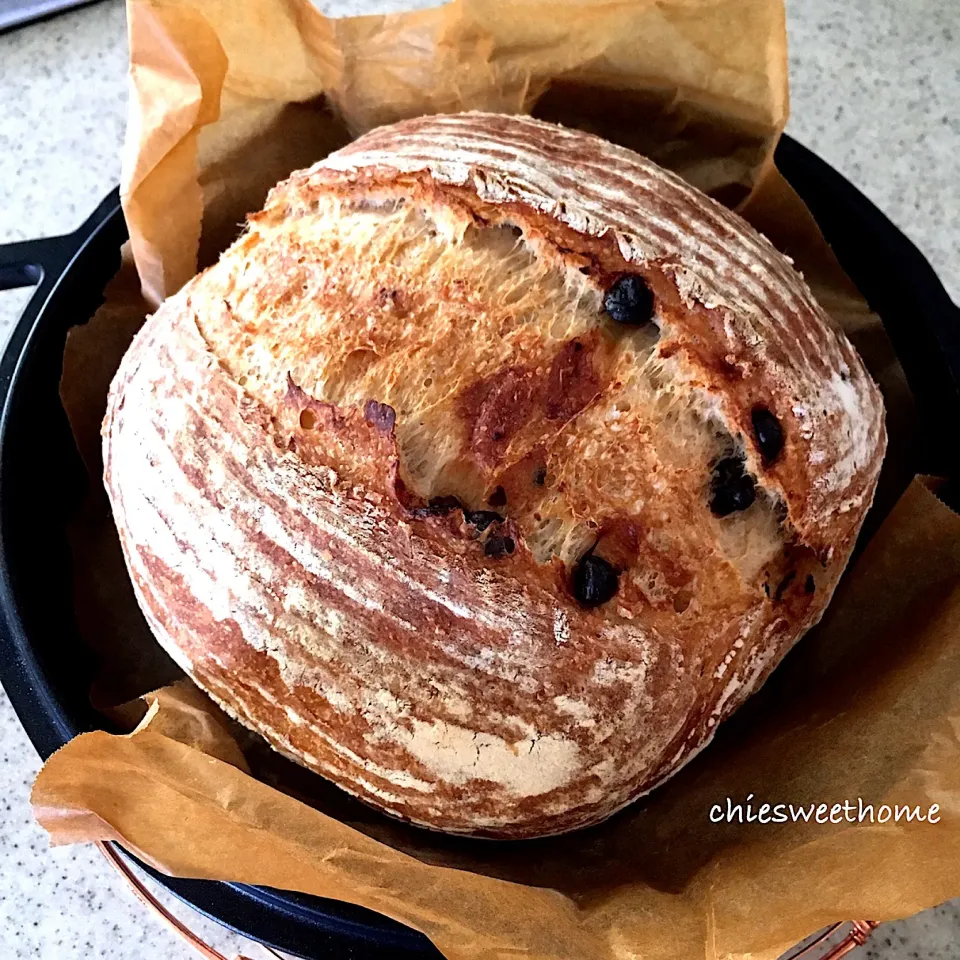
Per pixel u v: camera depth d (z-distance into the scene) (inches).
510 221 10.6
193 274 12.9
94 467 12.5
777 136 12.3
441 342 10.2
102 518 12.4
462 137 11.4
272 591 10.0
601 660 10.0
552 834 10.9
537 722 10.0
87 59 17.9
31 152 17.3
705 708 10.6
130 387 11.1
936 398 11.8
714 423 10.4
